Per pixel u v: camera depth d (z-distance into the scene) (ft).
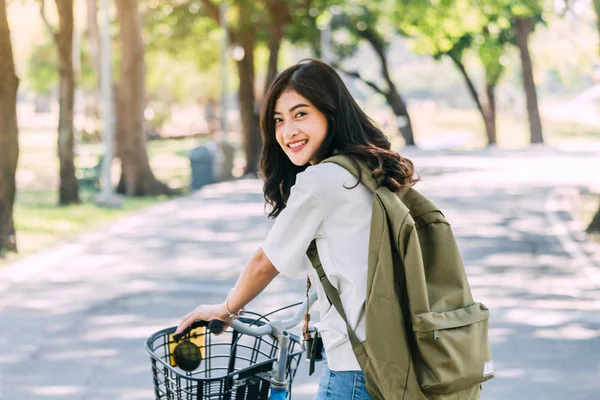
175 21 115.24
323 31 111.34
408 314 9.40
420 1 94.99
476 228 52.60
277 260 9.70
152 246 44.83
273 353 10.85
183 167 112.27
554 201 69.15
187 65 174.19
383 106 255.50
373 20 129.70
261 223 54.34
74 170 66.18
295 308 29.40
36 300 31.60
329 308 9.84
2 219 42.34
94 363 23.58
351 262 9.61
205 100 241.14
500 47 148.77
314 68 10.17
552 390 21.36
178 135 200.03
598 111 310.04
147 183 73.67
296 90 10.09
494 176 93.50
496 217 58.18
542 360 23.98
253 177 93.50
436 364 9.23
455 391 9.39
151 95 209.67
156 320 28.45
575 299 31.94
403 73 393.29
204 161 79.92
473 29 96.94
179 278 35.81
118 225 53.62
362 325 9.57
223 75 92.17
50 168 111.24
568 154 140.56
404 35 147.33
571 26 202.28
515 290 33.53
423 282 9.34
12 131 42.29
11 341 25.81
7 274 36.76
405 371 9.17
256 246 44.80
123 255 41.83
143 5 112.98
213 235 48.91
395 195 9.69
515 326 27.86
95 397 20.76
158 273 36.94
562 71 230.07
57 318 28.73
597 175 95.86
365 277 9.55
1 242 42.22
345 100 10.18
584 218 58.44
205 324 10.22
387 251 9.36
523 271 37.73
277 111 10.32
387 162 9.82
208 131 210.18
